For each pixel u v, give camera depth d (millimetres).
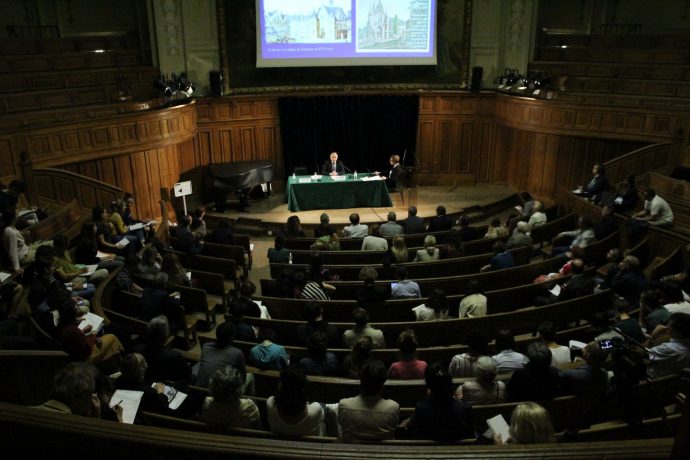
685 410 1465
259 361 4805
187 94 13836
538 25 17672
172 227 10844
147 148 12461
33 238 8242
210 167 13906
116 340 5188
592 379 4070
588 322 6547
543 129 13875
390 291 7098
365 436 3426
